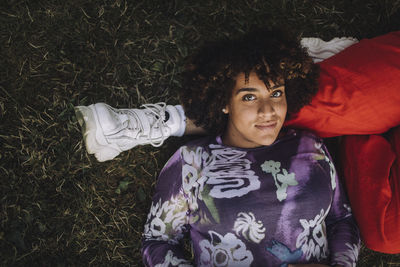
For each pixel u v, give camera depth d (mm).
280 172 1430
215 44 1451
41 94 1943
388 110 1525
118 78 2008
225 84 1399
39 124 1930
